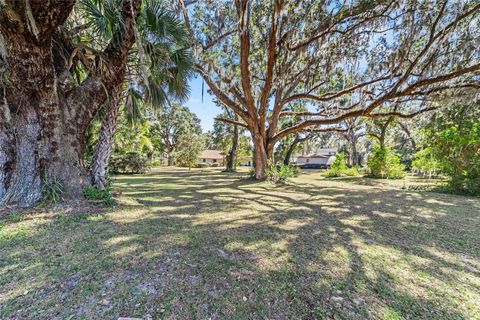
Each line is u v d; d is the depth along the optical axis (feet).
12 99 11.67
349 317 4.70
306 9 20.67
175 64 16.15
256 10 23.24
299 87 36.11
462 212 14.07
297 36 23.86
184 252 7.53
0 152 12.62
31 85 10.65
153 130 81.92
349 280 6.12
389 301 5.27
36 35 8.95
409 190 24.22
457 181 21.72
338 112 31.83
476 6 17.26
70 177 12.61
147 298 5.11
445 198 19.10
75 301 4.94
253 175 34.12
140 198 17.37
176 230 9.78
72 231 9.13
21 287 5.40
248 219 12.01
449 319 4.71
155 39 14.40
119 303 4.91
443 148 23.66
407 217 12.80
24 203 11.35
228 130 65.31
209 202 16.67
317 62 23.97
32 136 11.64
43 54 10.21
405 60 22.00
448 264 7.18
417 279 6.26
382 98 23.89
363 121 46.80
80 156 13.39
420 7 18.52
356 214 13.43
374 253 7.88
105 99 14.25
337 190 23.91
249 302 5.09
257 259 7.19
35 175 11.76
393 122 43.88
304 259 7.29
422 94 22.71
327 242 8.84
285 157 62.13
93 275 5.97
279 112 32.89
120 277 5.91
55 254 7.13
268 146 33.83
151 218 11.59
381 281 6.11
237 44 27.76
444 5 17.81
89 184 13.70
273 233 9.77
